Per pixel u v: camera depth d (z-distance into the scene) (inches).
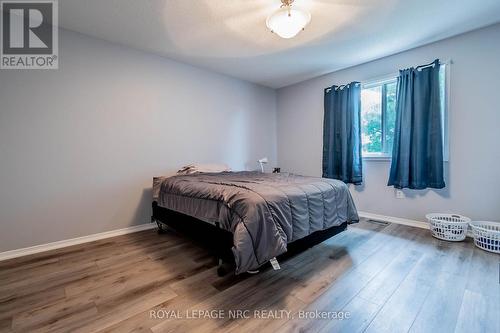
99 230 105.3
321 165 158.6
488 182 97.3
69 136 97.3
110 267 77.7
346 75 142.1
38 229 91.2
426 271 72.8
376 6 82.3
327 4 81.0
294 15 74.7
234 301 59.5
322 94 155.1
